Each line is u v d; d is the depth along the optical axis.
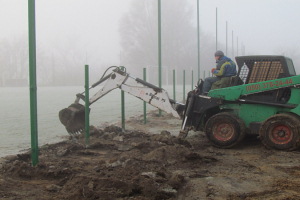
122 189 5.45
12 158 7.79
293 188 5.86
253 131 9.02
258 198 5.44
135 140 9.74
